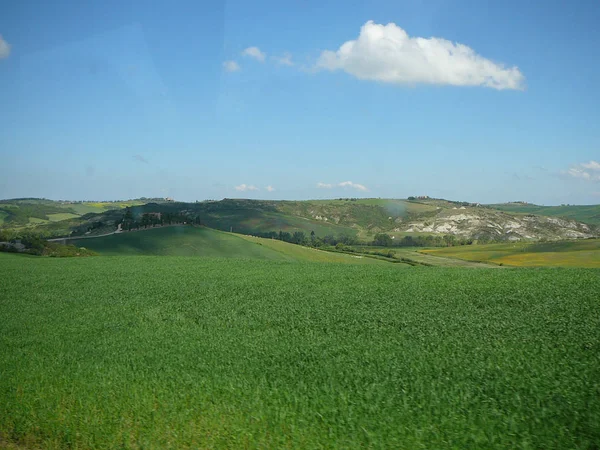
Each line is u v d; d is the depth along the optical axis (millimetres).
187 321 25125
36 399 13727
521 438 9992
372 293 30703
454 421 10781
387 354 16453
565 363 14586
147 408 12531
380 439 10242
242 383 14000
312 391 13086
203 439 10844
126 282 41219
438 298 27750
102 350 19203
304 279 39500
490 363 14883
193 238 94812
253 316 25375
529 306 24453
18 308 30547
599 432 10070
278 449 10227
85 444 11336
